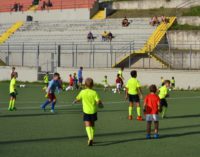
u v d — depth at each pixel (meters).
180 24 64.62
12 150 13.91
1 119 21.73
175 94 42.66
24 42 68.94
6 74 60.84
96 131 18.19
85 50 61.31
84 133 17.48
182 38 59.50
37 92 41.78
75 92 43.75
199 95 41.38
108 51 59.84
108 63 58.38
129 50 58.69
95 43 62.53
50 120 21.53
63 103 31.14
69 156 13.10
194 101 34.56
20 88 47.94
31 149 14.09
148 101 16.48
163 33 60.56
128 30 64.31
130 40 61.62
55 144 15.03
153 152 13.86
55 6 77.25
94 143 15.33
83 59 59.84
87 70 54.91
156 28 62.78
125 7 74.19
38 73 58.75
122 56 57.53
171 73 50.34
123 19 66.75
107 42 62.22
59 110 26.47
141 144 15.24
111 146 14.80
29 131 17.88
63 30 69.06
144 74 51.59
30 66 60.50
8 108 27.05
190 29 61.47
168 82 23.17
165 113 24.48
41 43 67.12
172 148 14.56
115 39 62.97
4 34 72.88
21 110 26.14
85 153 13.56
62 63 60.94
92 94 14.72
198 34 58.47
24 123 20.33
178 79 50.06
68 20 71.81
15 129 18.41
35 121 21.08
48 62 62.09
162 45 58.19
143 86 51.59
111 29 65.81
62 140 15.84
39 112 25.16
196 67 55.34
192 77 49.47
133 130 18.55
